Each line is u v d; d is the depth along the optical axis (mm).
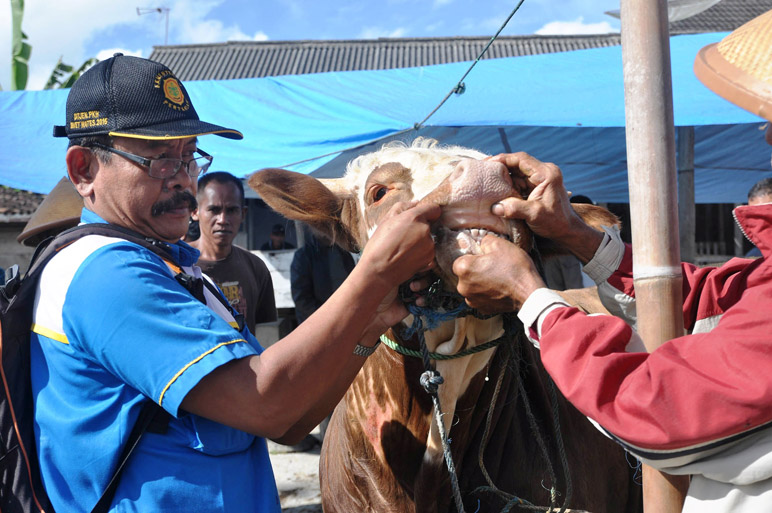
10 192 14125
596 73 6016
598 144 6879
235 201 4266
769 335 1082
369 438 2033
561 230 1591
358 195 2039
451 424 1849
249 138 5465
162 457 1415
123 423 1386
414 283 1592
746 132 6941
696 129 6797
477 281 1402
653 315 1426
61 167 5621
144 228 1562
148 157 1504
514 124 4762
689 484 1453
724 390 1069
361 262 1388
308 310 5062
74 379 1405
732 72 1243
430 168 1767
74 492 1396
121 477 1407
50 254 1473
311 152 5168
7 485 1407
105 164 1521
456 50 20719
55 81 12172
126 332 1346
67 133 1561
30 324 1450
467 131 6312
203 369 1320
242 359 1365
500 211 1506
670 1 4246
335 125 5230
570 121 4770
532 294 1334
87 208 1601
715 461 1162
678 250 1437
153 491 1391
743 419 1070
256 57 20781
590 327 1222
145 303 1358
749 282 1270
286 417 1361
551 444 2057
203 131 1513
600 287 1778
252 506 1503
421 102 5547
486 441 1898
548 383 1956
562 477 2041
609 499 2330
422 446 1918
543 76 6000
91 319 1360
